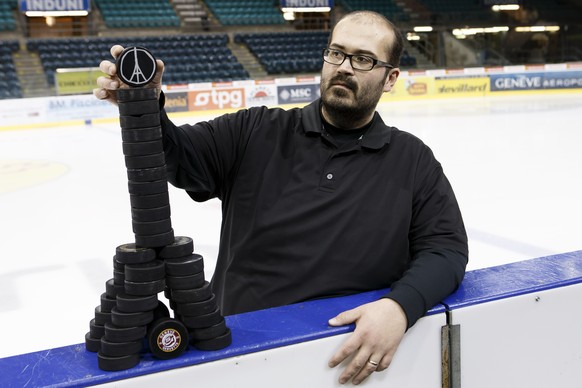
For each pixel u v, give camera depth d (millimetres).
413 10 22891
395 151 1834
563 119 12758
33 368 1228
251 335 1325
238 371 1272
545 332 1581
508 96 19062
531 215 5488
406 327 1393
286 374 1320
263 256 1788
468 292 1531
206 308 1242
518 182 6926
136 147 1220
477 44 21016
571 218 5340
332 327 1367
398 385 1455
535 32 22016
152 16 20078
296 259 1743
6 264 4484
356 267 1733
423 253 1662
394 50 1777
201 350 1261
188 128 1826
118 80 1264
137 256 1208
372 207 1771
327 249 1731
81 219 5824
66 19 21016
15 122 13781
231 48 19766
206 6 21359
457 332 1482
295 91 16734
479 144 9789
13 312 3545
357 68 1730
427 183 1818
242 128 1885
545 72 19312
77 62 17453
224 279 1880
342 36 1744
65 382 1168
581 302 1616
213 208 6078
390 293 1438
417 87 18297
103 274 4207
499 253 4414
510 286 1558
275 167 1834
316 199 1780
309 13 22703
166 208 1248
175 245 1239
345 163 1810
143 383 1208
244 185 1848
